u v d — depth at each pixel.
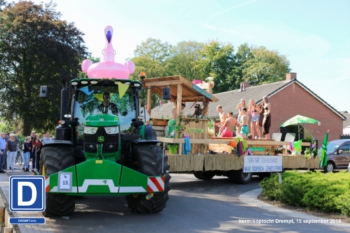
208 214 8.24
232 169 13.26
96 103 8.30
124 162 8.16
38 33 32.75
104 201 9.46
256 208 9.17
